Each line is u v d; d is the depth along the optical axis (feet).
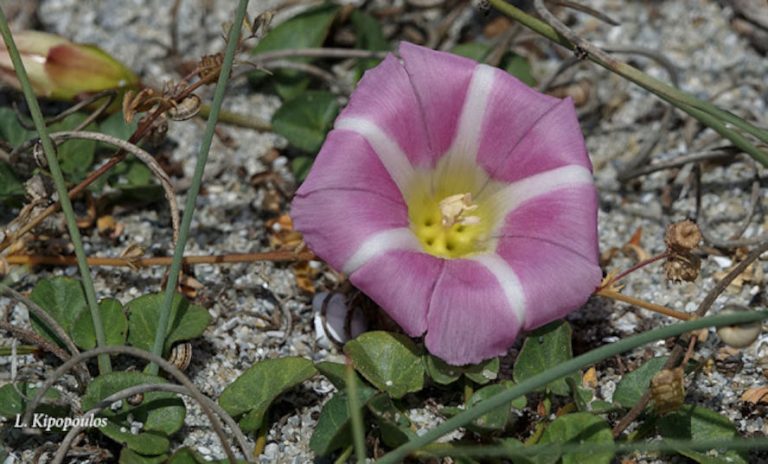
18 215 1.42
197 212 1.49
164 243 1.46
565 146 1.34
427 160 1.35
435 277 1.29
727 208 1.50
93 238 1.46
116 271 1.43
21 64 1.33
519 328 1.29
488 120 1.35
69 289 1.35
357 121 1.33
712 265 1.46
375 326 1.39
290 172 1.52
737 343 1.27
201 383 1.37
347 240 1.29
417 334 1.28
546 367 1.32
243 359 1.39
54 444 1.31
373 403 1.28
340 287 1.40
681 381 1.28
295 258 1.39
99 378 1.29
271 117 1.53
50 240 1.44
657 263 1.46
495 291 1.30
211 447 1.32
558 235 1.32
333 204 1.30
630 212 1.51
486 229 1.35
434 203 1.37
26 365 1.36
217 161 1.52
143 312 1.35
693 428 1.31
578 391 1.31
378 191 1.31
